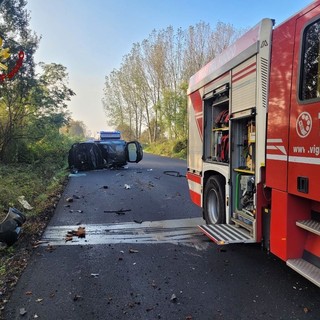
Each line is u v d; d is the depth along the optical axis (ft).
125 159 68.49
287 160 13.01
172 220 25.98
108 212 28.91
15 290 14.33
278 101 13.69
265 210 15.23
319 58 11.45
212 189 22.36
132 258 17.98
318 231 11.73
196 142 25.77
